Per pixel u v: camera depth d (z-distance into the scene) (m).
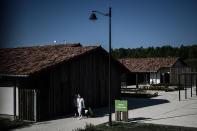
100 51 20.23
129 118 15.38
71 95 17.33
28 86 15.26
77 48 19.70
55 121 14.52
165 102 23.00
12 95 15.94
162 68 42.69
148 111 17.97
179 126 13.00
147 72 41.91
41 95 14.89
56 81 16.05
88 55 19.14
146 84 43.88
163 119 14.96
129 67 42.91
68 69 17.11
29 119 14.47
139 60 46.91
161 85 38.88
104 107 20.22
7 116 15.81
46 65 15.23
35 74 14.14
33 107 14.33
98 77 20.28
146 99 25.55
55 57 17.28
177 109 18.77
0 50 22.77
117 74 22.86
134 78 45.94
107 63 21.50
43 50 20.38
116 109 14.52
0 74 14.98
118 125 13.38
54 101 15.83
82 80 18.45
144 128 12.62
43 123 13.98
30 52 20.09
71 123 13.97
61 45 21.77
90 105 19.23
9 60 18.28
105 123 13.91
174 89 35.16
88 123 13.93
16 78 15.12
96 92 19.98
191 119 14.91
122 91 33.09
